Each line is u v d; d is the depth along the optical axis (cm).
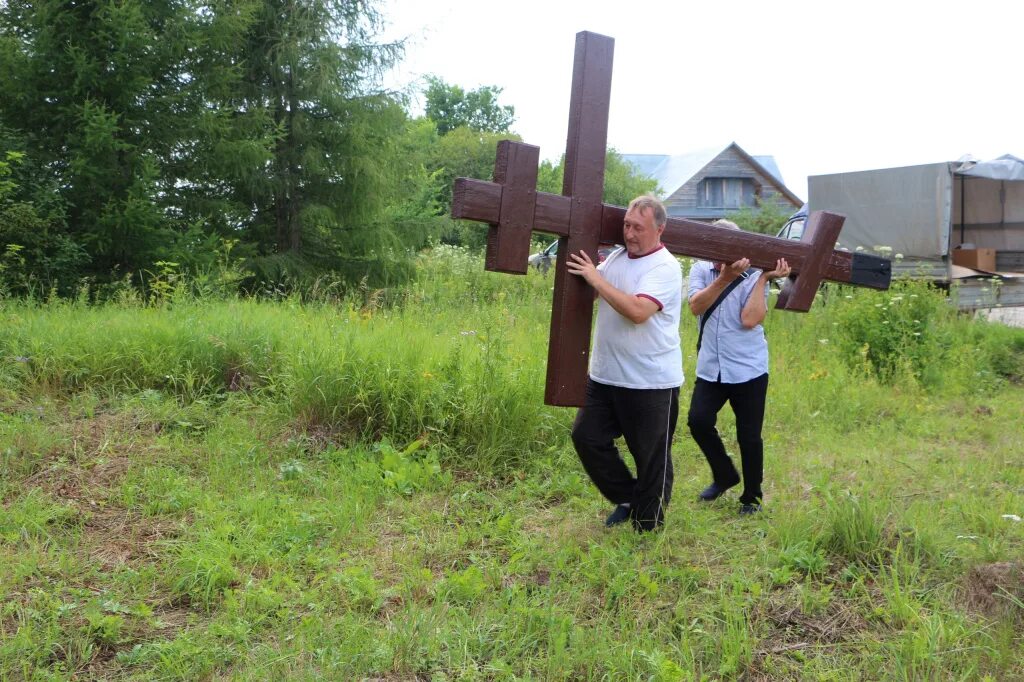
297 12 1210
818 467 566
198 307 774
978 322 1192
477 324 784
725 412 692
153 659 297
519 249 364
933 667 300
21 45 994
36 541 378
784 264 428
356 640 307
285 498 454
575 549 399
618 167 3494
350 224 1292
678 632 332
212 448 519
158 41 1055
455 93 5162
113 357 632
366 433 562
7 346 642
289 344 645
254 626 321
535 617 331
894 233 1395
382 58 1265
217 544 378
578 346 387
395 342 646
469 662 302
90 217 1030
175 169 1134
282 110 1225
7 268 936
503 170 359
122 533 404
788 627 334
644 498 425
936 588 359
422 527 433
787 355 917
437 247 1439
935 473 554
